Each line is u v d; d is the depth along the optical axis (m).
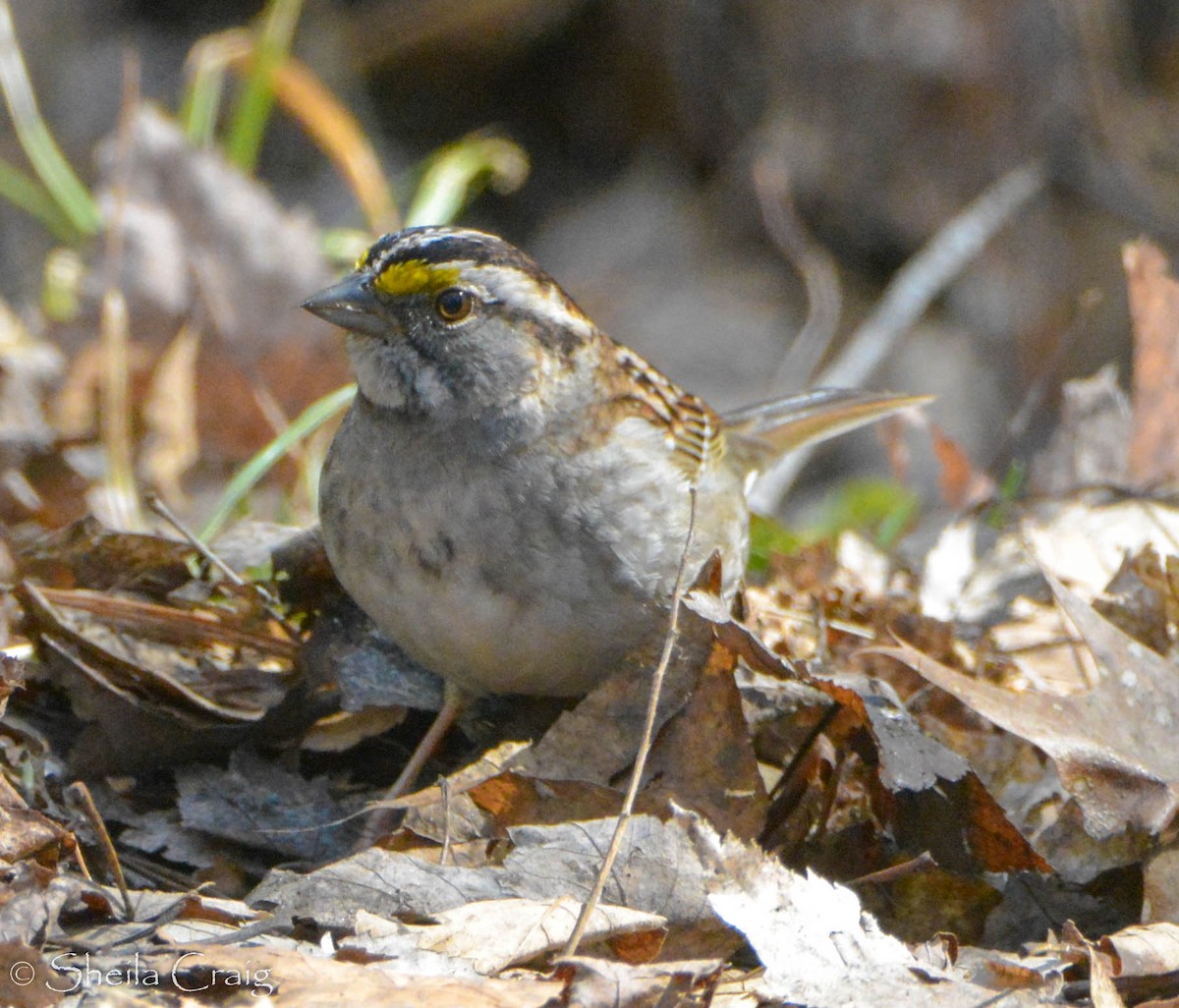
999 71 19.34
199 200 12.76
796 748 7.24
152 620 8.02
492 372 7.21
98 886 6.07
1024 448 12.48
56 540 8.30
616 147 20.38
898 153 19.50
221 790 7.19
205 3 19.42
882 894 6.62
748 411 10.67
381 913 5.98
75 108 18.19
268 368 12.49
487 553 7.14
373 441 7.31
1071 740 6.67
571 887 6.07
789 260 19.55
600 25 19.97
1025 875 6.74
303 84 13.62
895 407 10.86
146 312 12.31
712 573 6.89
